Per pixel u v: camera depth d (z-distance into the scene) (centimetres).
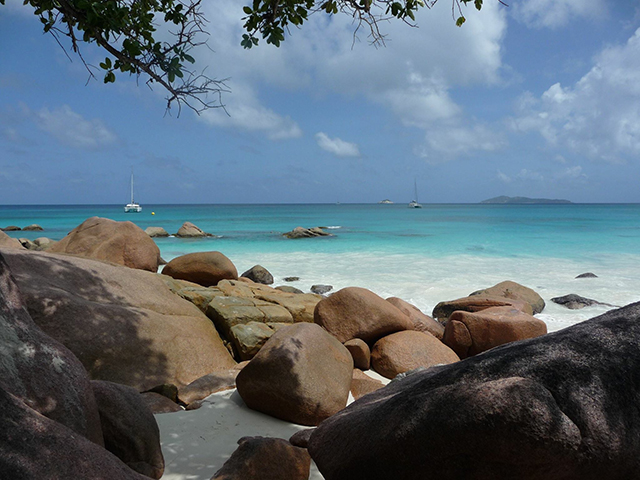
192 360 682
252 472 348
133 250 1159
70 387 271
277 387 506
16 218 6756
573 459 203
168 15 462
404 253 2305
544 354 236
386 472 243
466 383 235
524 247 2548
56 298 611
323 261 2022
